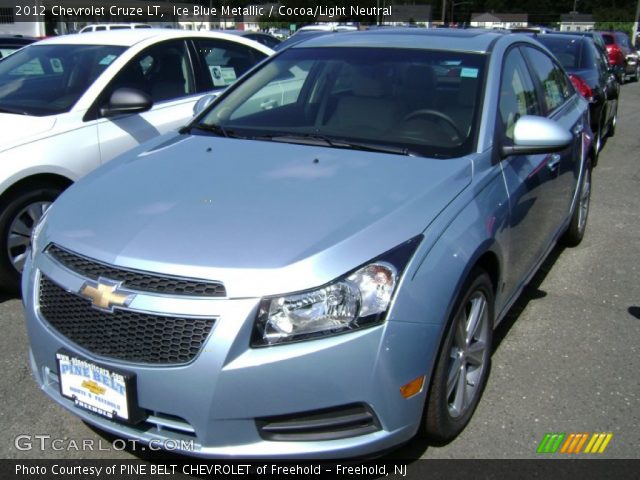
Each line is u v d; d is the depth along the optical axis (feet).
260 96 12.82
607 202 22.54
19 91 15.90
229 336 7.28
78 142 14.67
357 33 14.07
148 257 7.75
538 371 11.30
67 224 8.84
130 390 7.59
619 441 9.47
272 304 7.34
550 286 15.08
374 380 7.54
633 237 18.70
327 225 8.10
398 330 7.63
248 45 20.54
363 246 7.80
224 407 7.38
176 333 7.44
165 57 17.75
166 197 9.10
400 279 7.75
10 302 13.74
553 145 10.31
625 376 11.19
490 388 10.75
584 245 17.97
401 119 11.13
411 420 8.03
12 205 13.50
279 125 11.81
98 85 15.70
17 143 13.73
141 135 16.07
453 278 8.25
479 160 10.03
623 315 13.60
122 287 7.70
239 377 7.28
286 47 14.17
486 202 9.57
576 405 10.33
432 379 8.37
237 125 12.10
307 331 7.38
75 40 17.84
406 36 13.23
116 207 8.97
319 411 7.52
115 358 7.73
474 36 12.92
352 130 11.20
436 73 11.78
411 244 8.05
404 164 9.81
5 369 11.19
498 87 11.35
